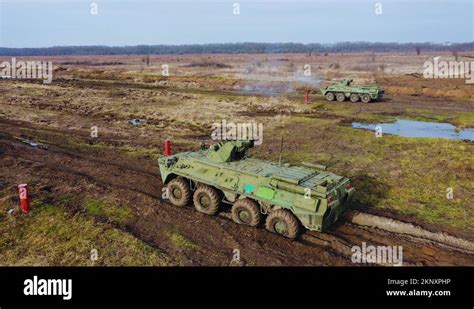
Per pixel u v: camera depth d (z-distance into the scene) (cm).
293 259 995
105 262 953
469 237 1109
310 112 2914
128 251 997
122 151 1911
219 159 1220
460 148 1903
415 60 8844
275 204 1049
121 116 2733
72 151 1903
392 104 3281
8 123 2462
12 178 1495
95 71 5856
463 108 3095
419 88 3916
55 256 973
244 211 1129
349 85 3459
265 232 1120
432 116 2816
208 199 1194
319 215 983
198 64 8200
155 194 1383
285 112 2912
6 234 1067
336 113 2892
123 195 1354
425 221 1198
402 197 1366
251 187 1100
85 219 1153
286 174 1103
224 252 1018
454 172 1591
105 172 1602
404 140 2084
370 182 1498
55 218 1156
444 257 1018
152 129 2388
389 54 13600
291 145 2016
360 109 3053
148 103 3234
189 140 2144
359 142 2064
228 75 5422
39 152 1866
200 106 3123
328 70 6412
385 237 1112
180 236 1090
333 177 1116
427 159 1759
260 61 9331
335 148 1961
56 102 3175
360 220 1206
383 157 1803
